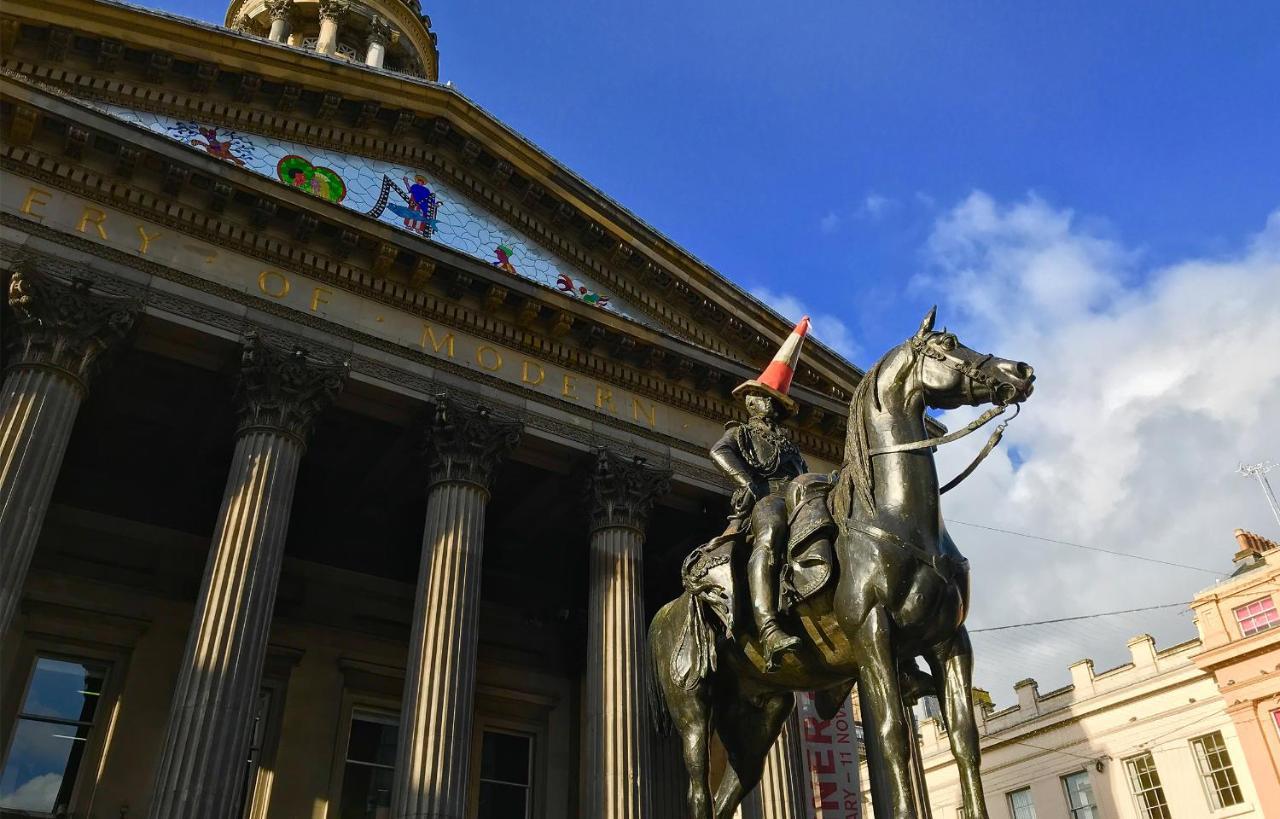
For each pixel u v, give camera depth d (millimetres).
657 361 23641
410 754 16234
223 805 14078
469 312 21766
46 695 20047
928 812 21078
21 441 15273
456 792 16109
